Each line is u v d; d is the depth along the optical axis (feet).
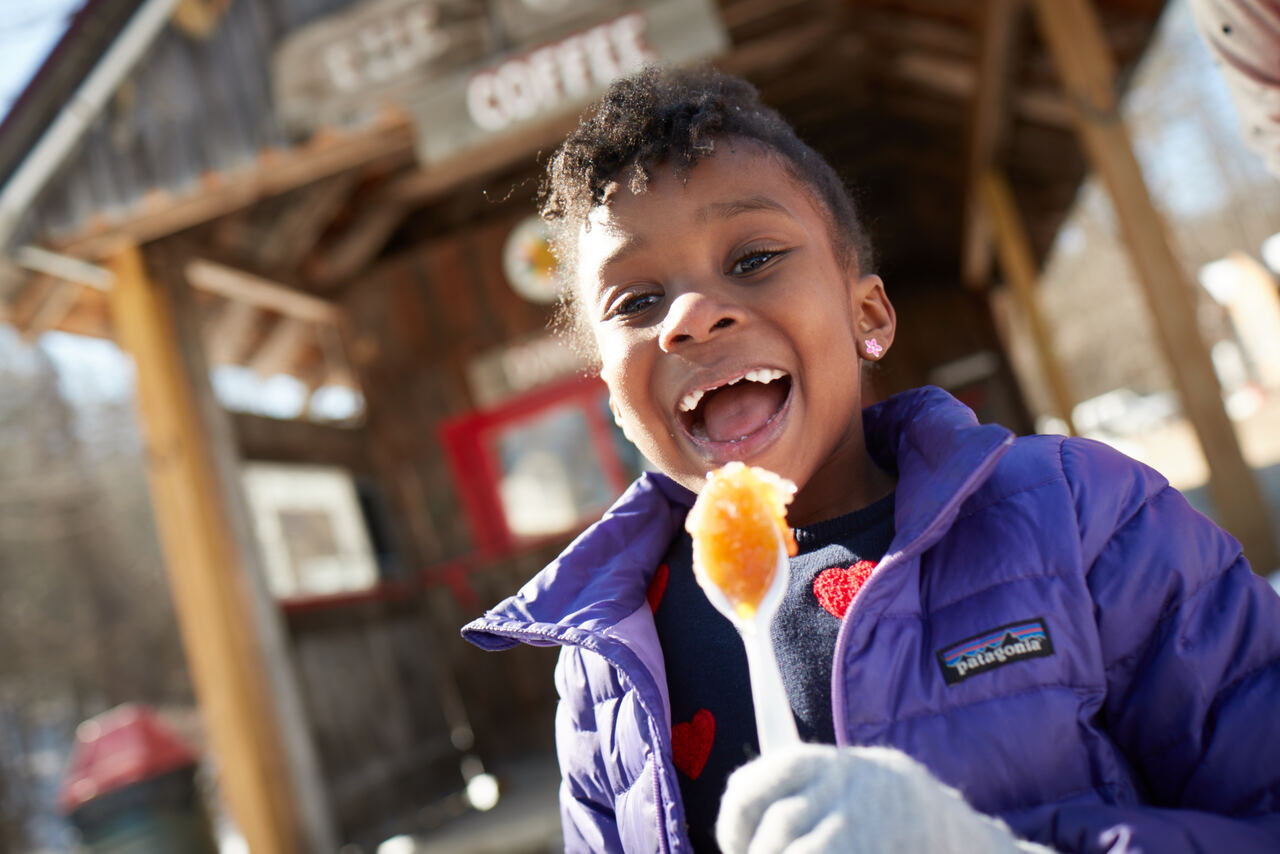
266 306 25.53
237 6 17.84
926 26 22.72
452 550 25.88
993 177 28.71
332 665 21.83
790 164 4.09
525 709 24.91
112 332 22.98
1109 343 112.68
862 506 4.18
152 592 58.80
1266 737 3.34
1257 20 4.68
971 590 3.64
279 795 18.25
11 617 53.62
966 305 36.01
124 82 17.81
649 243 3.83
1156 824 3.05
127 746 18.78
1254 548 15.44
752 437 3.67
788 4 20.74
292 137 17.54
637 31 16.99
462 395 26.37
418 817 22.59
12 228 18.21
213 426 19.77
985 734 3.41
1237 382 88.22
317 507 23.56
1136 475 3.83
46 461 58.08
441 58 17.33
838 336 3.84
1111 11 21.53
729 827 2.53
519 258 26.32
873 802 2.39
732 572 2.72
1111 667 3.57
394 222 26.11
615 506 4.92
